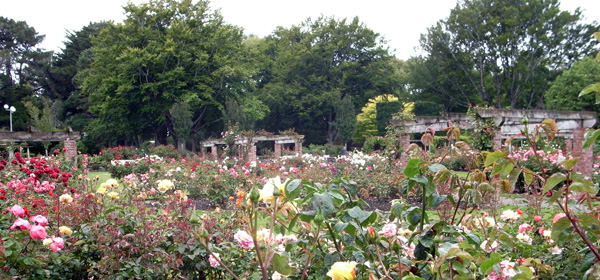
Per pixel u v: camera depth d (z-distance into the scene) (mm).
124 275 2490
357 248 1725
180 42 29141
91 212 3148
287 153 19453
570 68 26656
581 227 1365
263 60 41344
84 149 31297
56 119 38625
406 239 2115
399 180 7039
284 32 41562
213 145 24219
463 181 1940
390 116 33344
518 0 29266
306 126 39219
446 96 34656
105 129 30703
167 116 30562
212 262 2381
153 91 28266
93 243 2727
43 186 4727
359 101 38281
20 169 7273
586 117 10531
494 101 33469
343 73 37406
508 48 29172
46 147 19375
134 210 3529
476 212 2412
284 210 1587
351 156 14203
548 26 28844
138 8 29750
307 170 9836
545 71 29516
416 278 1163
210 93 30625
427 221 1802
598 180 9773
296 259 2148
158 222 3256
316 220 1457
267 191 1482
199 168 9406
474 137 9008
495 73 30594
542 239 2863
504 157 1465
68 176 5453
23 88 38406
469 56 30562
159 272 2555
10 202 3791
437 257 1368
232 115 28250
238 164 13484
